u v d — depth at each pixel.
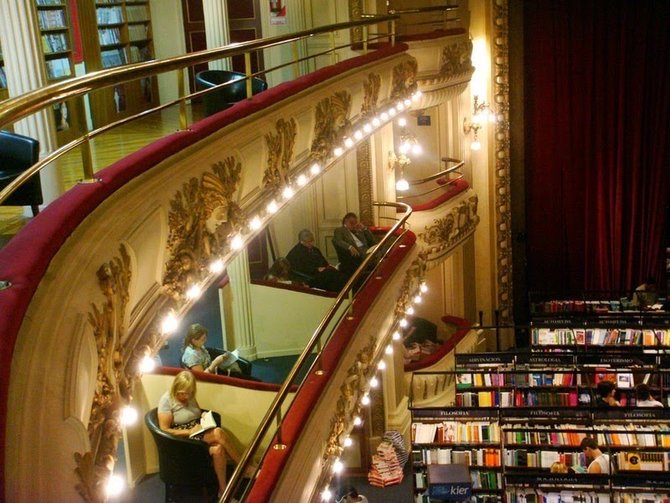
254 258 12.74
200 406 8.69
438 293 15.31
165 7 12.70
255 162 6.05
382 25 12.04
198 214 5.00
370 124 9.26
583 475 9.62
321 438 6.73
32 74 6.26
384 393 11.79
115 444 3.59
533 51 15.14
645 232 15.66
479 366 11.91
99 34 11.33
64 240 3.41
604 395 10.99
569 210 15.72
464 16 14.81
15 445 2.56
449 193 14.06
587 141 15.30
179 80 5.04
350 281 7.82
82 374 3.19
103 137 9.33
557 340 12.97
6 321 2.71
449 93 12.85
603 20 14.74
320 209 12.42
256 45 5.89
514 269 16.27
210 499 8.27
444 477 9.22
